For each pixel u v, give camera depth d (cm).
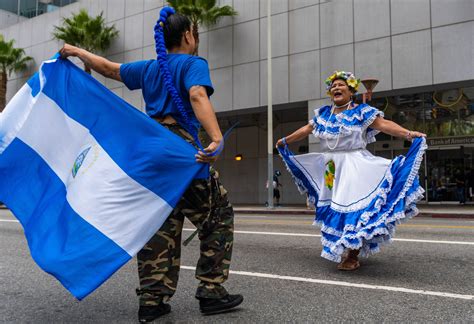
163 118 296
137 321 303
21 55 2830
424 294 367
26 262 539
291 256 546
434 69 1559
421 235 730
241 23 2005
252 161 2508
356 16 1722
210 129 271
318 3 1811
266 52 1931
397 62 1627
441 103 1827
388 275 437
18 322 306
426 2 1585
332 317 308
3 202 292
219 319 301
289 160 528
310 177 517
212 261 304
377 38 1672
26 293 387
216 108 2041
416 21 1600
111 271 257
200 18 2016
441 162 1928
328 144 481
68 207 276
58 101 307
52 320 309
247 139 2533
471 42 1504
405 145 1959
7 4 3077
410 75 1600
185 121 288
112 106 294
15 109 309
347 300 351
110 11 2442
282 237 719
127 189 272
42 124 304
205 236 305
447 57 1539
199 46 2100
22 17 2964
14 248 658
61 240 265
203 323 293
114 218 267
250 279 423
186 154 276
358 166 458
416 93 1753
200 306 310
